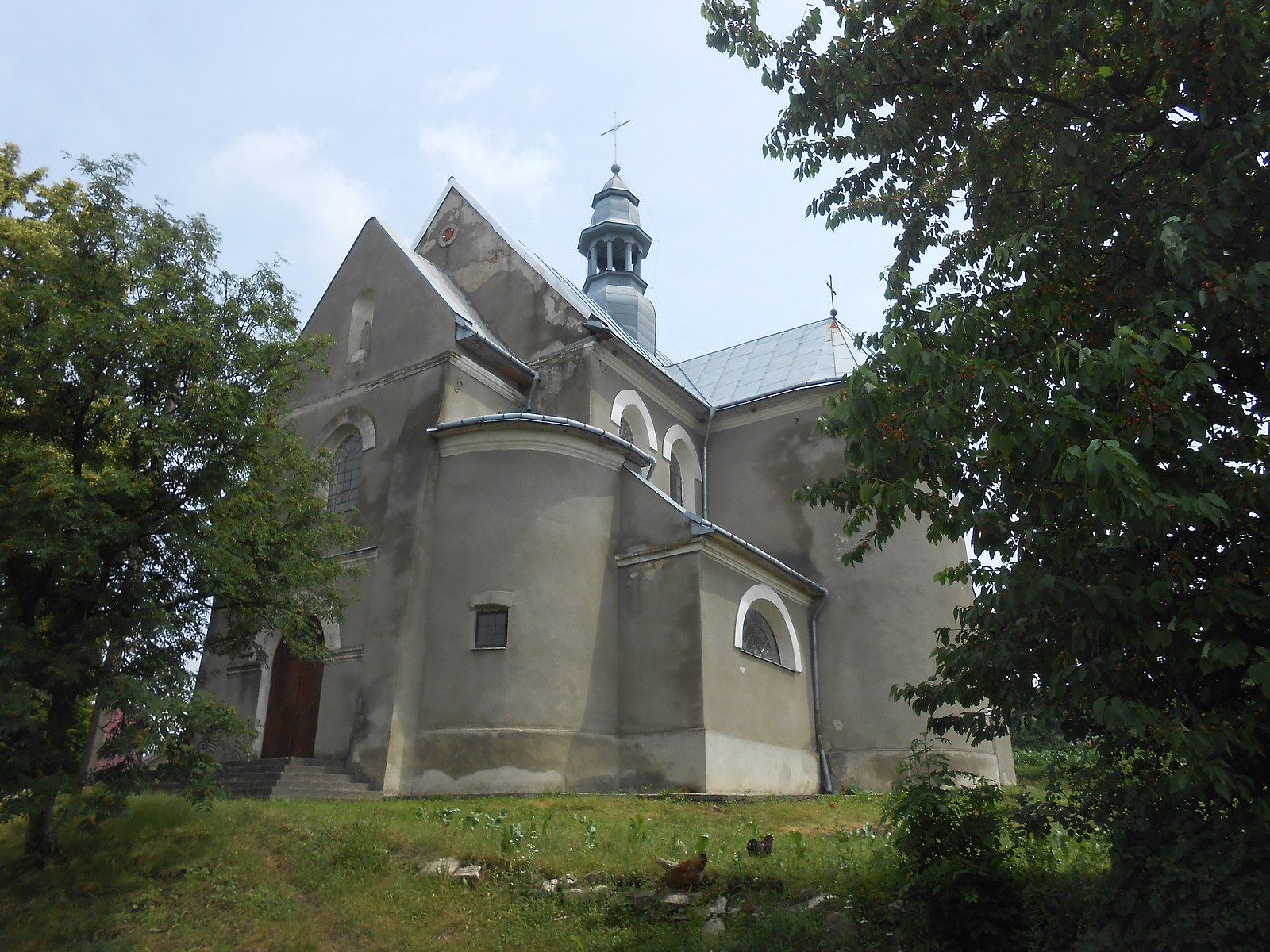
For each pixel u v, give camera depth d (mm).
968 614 7477
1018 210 8750
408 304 18703
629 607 16188
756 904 8086
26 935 8930
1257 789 6043
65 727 10000
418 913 8789
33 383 10055
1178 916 5766
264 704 16734
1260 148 6832
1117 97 7965
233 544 10500
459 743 14570
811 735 18375
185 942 8695
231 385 10938
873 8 8891
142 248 10719
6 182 16078
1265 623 6098
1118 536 6719
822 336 24891
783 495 21266
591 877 8945
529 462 16188
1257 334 6340
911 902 7395
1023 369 7223
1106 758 6727
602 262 29438
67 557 9328
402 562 15812
